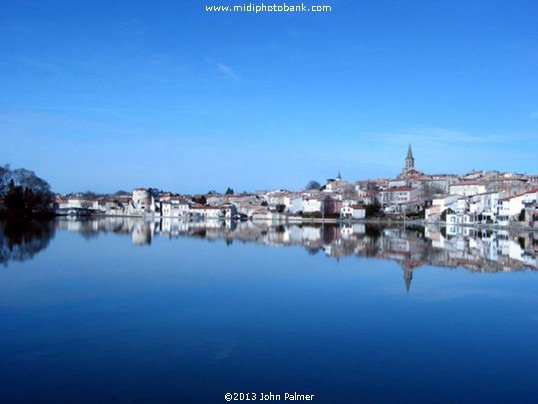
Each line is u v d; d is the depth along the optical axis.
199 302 31.42
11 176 181.88
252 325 26.05
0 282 37.47
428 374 19.52
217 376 19.05
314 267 48.50
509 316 28.53
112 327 25.45
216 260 53.69
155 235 95.69
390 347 22.66
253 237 94.25
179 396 17.27
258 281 39.66
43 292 33.94
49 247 64.38
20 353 21.38
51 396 17.17
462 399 17.36
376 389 18.05
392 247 73.56
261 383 18.42
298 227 149.00
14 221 137.12
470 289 37.16
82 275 41.44
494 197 156.75
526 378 19.20
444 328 25.86
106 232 100.56
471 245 79.00
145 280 39.44
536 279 42.31
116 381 18.47
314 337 24.03
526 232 120.88
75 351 21.69
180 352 21.67
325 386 18.25
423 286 38.16
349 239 91.19
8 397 17.08
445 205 186.25
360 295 34.22
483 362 20.89
